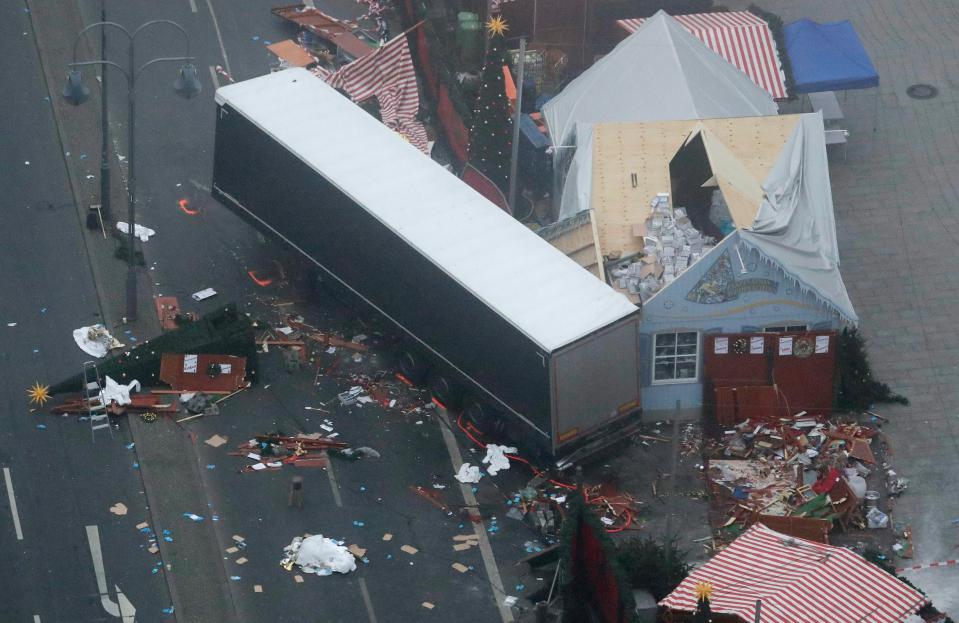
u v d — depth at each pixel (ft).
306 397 611.88
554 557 534.37
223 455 580.71
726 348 594.24
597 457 571.69
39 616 506.07
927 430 599.57
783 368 596.70
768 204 620.49
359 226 603.26
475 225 593.42
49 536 537.24
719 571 491.72
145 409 595.88
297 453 582.35
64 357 616.80
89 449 576.61
